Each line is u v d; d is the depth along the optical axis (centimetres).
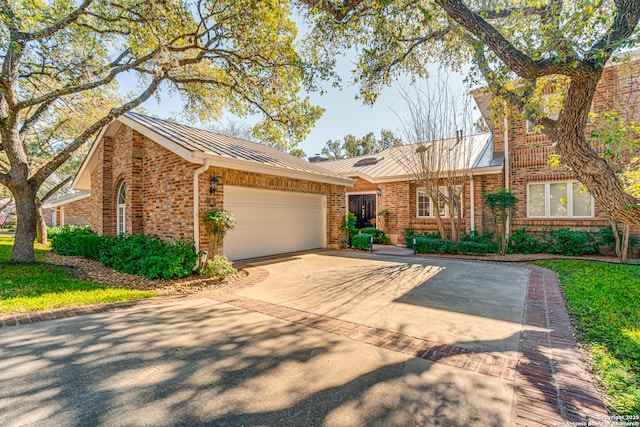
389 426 234
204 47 905
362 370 320
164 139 866
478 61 576
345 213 1496
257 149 1295
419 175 1330
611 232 1049
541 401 265
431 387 288
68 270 845
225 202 978
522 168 1251
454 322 461
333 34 700
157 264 737
